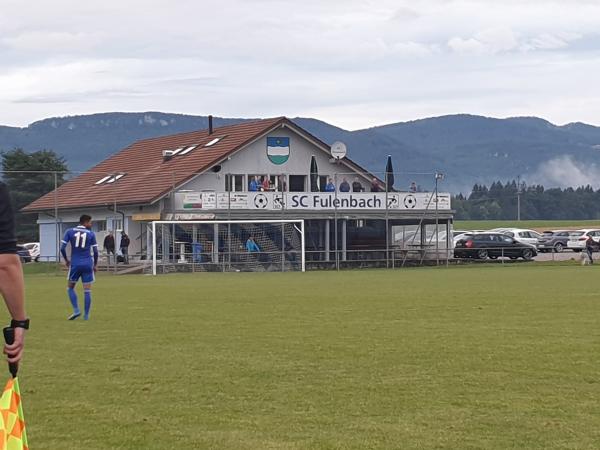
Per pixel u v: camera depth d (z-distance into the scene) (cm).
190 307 2761
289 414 1171
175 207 6125
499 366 1513
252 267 5928
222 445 1023
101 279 4859
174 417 1162
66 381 1420
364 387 1342
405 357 1623
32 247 6812
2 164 7881
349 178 7012
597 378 1396
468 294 3234
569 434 1051
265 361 1598
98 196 6875
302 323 2230
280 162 6888
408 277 4672
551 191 16150
